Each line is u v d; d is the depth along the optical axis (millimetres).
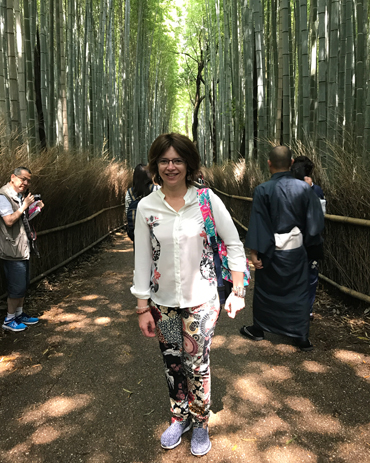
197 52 20328
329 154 4094
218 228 1644
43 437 1900
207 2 13719
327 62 4664
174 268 1599
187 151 1502
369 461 1683
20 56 4785
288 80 5391
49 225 4789
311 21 5281
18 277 3117
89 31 8109
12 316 3207
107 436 1903
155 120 19609
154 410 2107
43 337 3100
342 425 1925
